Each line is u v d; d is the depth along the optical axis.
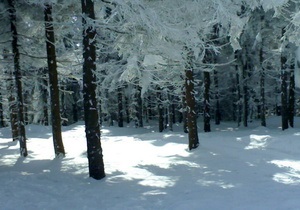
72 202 7.66
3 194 8.16
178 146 17.16
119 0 8.64
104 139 23.28
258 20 24.55
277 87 40.47
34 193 8.32
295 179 9.27
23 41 14.98
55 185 9.29
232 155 13.77
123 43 10.73
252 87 34.97
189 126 15.83
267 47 27.06
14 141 21.22
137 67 10.59
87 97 10.29
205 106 24.88
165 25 9.02
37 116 35.25
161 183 9.49
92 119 10.30
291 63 24.12
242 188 8.41
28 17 14.66
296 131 22.58
